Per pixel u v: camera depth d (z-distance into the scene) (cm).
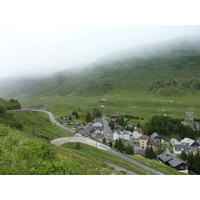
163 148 9738
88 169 1656
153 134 12712
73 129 13450
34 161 1294
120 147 7625
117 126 14725
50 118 17538
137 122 16350
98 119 16700
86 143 7144
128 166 4234
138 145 11612
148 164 5134
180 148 9806
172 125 13988
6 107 11238
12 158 1223
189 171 6462
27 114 10369
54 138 7706
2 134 1945
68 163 1554
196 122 14612
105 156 5309
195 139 12550
